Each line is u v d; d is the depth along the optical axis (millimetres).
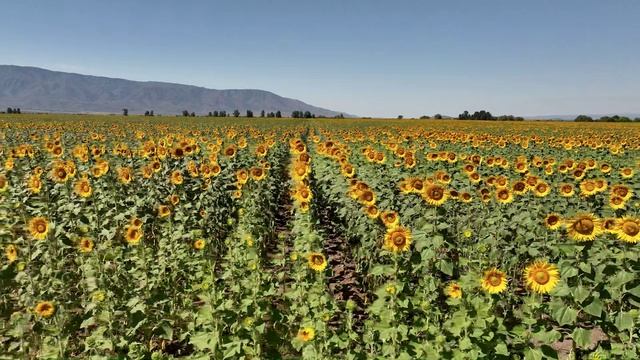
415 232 7406
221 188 13062
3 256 8117
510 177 15852
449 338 5820
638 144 25484
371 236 8906
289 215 15344
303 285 7301
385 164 14867
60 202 10992
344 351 6398
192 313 6922
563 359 6863
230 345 5789
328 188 14500
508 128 53375
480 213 11195
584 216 5840
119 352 5848
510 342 5961
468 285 6102
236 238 10023
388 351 5820
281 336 6840
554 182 13852
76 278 8047
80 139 28562
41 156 17938
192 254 9094
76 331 6918
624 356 5430
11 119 68125
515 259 9102
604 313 5867
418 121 85562
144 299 6543
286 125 62094
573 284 5871
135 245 9039
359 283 9742
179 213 10688
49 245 7652
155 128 45438
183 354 6973
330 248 12227
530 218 9711
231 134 25078
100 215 10680
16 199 11086
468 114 111062
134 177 12938
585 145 24719
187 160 15414
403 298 6297
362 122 80062
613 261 6203
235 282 7289
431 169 15969
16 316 6121
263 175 12289
